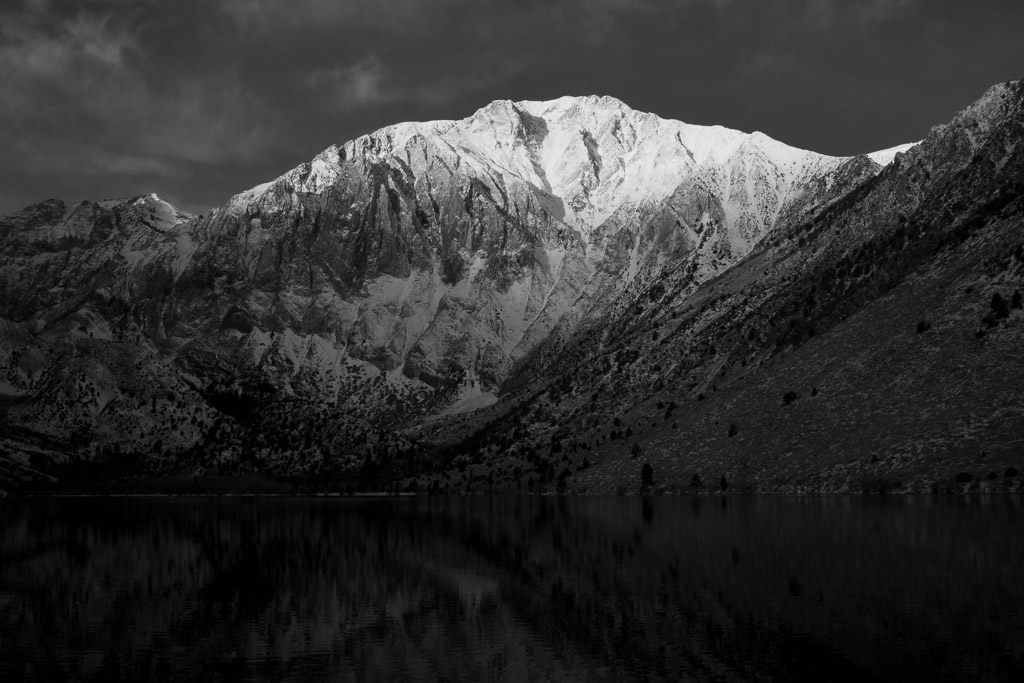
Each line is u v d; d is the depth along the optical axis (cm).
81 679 6888
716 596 8981
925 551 10750
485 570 11706
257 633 8331
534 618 8581
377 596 10088
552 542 14362
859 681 6109
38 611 9581
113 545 16200
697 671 6506
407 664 7100
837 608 8125
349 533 17738
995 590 8550
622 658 6956
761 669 6450
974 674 6150
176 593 10619
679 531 14550
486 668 6919
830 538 12325
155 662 7350
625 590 9644
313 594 10325
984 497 16838
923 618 7612
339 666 7100
